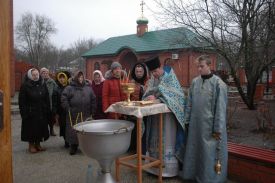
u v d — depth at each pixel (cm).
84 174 470
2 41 134
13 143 682
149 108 369
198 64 405
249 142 614
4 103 136
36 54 4856
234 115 945
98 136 276
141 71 531
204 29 940
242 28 879
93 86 632
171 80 421
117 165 414
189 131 409
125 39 3194
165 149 425
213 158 387
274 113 892
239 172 412
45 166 509
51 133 750
